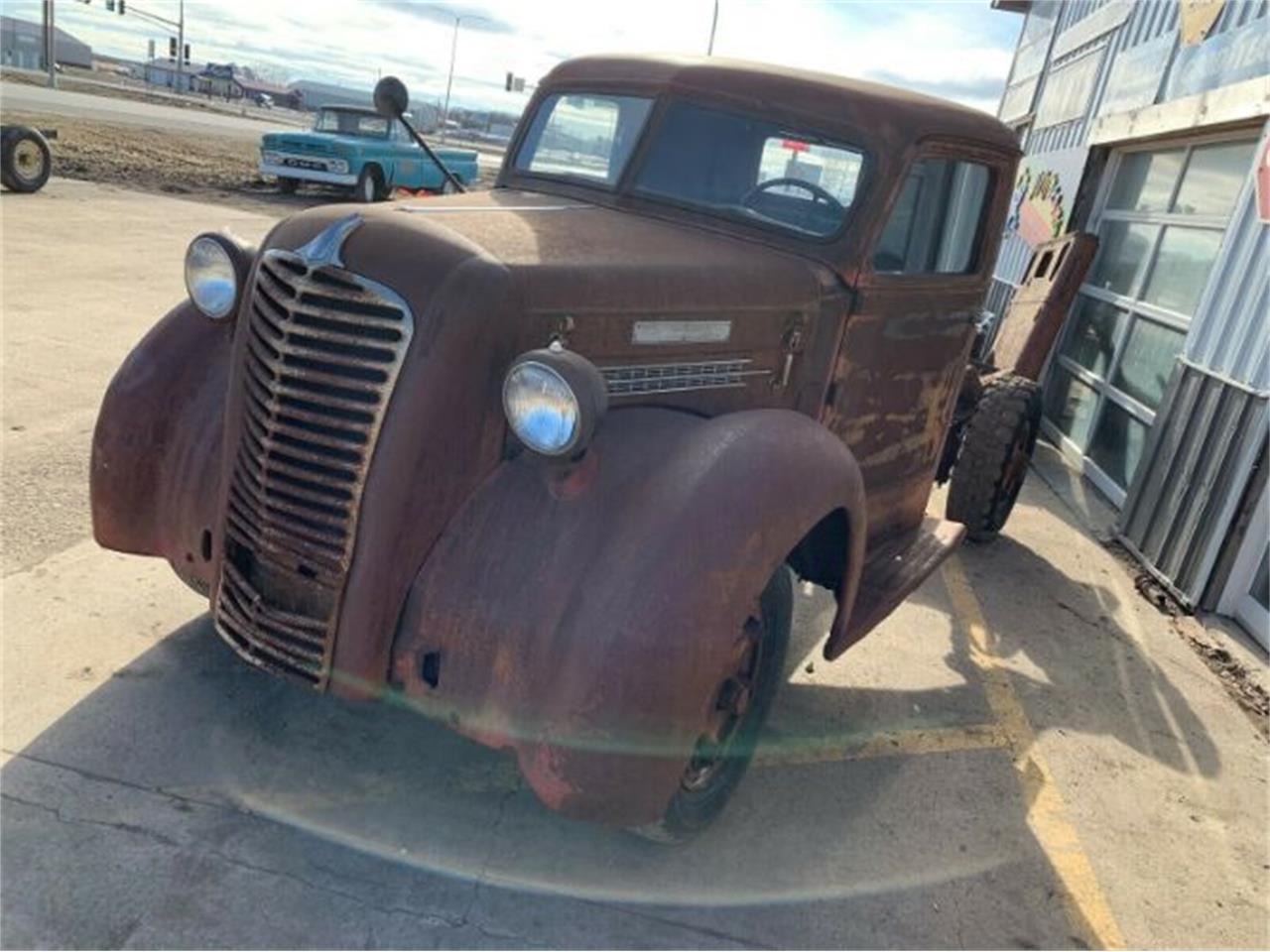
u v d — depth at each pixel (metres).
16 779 2.79
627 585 2.35
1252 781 3.83
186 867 2.59
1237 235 5.94
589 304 2.64
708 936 2.65
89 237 11.57
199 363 3.21
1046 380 9.50
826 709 3.88
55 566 3.94
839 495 2.83
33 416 5.49
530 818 2.97
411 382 2.41
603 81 3.80
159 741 3.04
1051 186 10.25
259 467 2.64
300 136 20.45
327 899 2.57
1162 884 3.16
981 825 3.30
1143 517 6.20
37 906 2.40
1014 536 6.31
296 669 2.65
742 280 3.09
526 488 2.54
